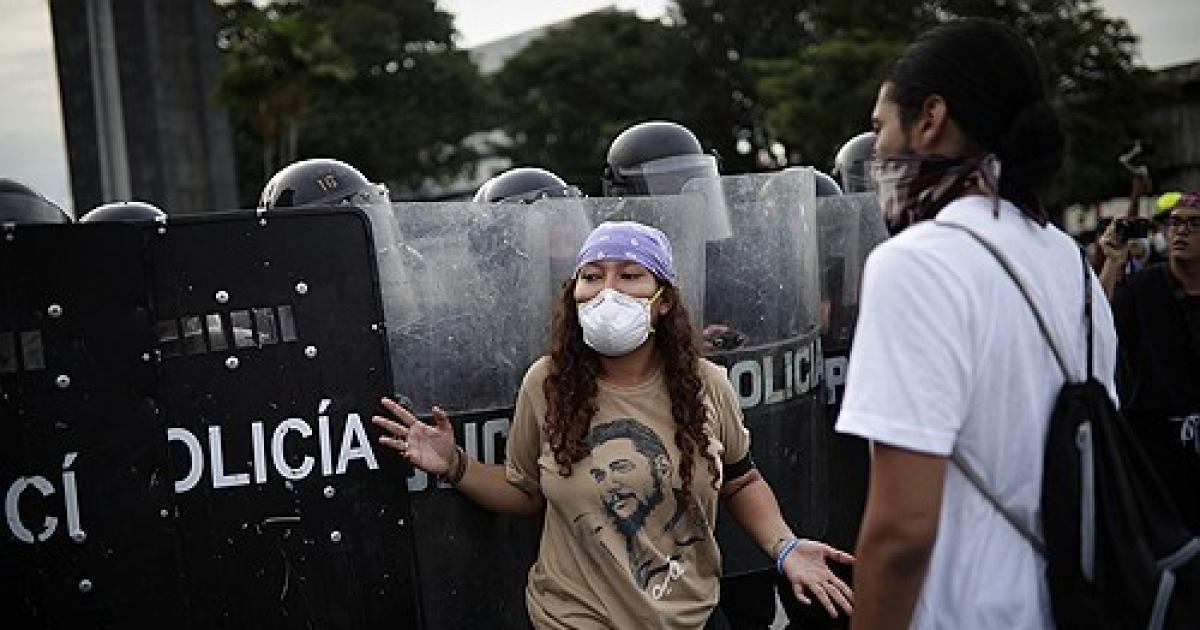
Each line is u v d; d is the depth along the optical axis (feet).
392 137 141.38
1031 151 5.84
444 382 8.74
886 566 5.63
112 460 7.34
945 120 5.89
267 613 7.64
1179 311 13.19
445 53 152.46
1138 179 22.18
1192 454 13.04
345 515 7.85
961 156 5.90
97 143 55.47
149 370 7.44
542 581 8.16
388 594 7.92
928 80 5.88
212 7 75.05
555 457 7.99
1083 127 84.58
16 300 7.17
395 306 8.52
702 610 8.13
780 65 103.81
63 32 59.62
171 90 72.49
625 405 8.13
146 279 7.46
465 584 8.80
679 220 9.52
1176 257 13.07
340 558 7.82
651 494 7.95
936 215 5.95
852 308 12.10
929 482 5.49
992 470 5.75
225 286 7.62
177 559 7.47
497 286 8.93
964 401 5.56
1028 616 5.78
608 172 12.01
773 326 10.03
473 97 149.89
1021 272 5.72
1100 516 5.65
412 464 8.03
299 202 10.25
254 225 7.71
